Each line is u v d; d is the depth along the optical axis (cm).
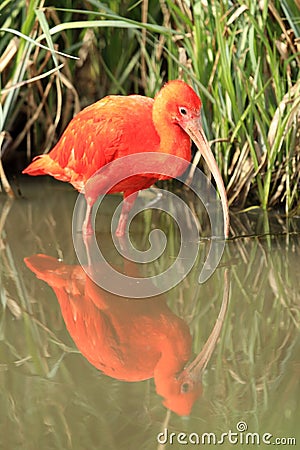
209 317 704
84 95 1128
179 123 820
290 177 970
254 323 689
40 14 861
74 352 634
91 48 1105
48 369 603
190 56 964
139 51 1090
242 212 973
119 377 591
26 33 955
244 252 853
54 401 555
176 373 598
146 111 833
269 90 984
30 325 682
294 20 941
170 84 818
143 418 534
